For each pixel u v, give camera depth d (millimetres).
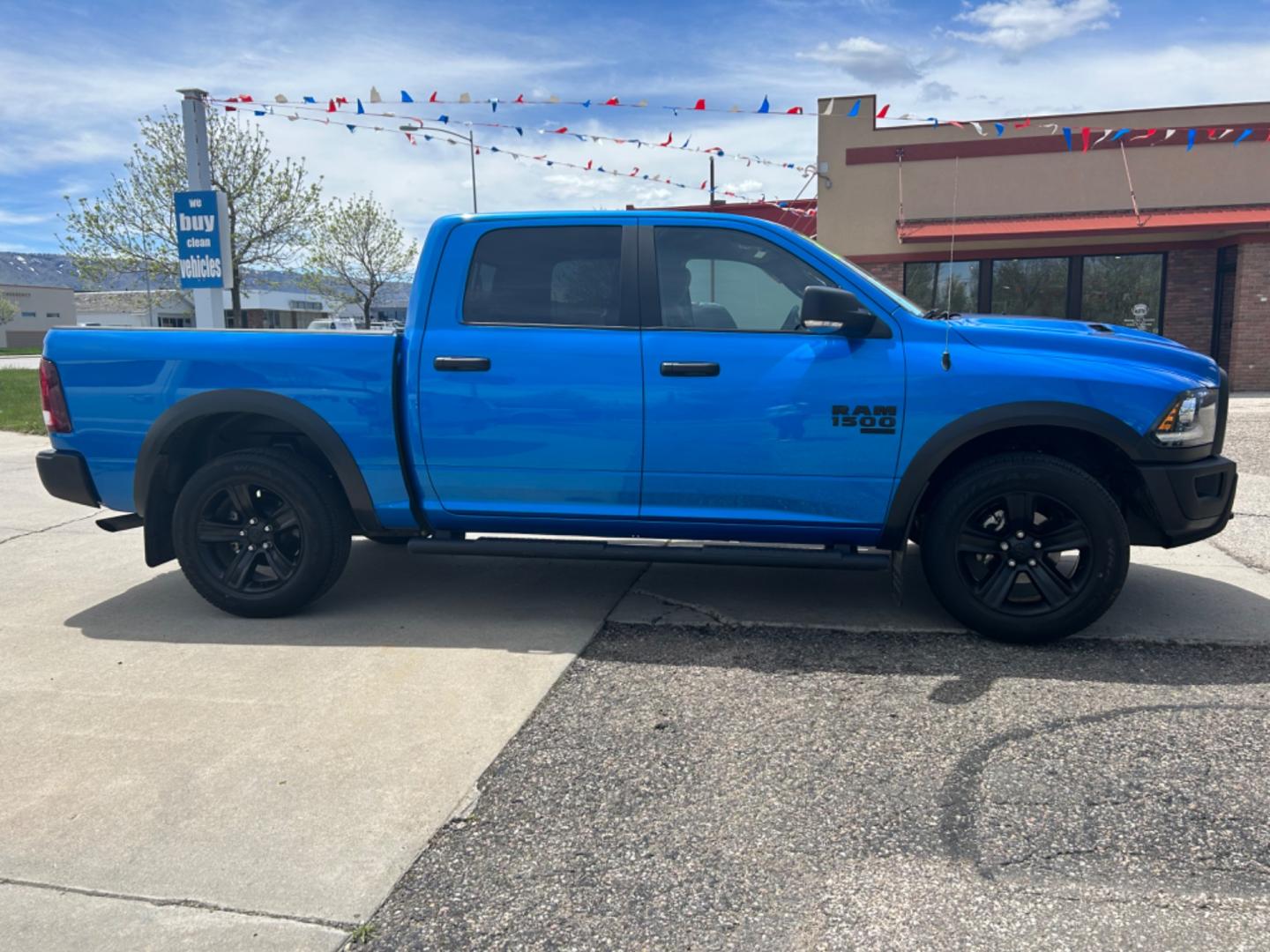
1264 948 2172
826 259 4207
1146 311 17969
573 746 3230
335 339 4406
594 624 4508
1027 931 2248
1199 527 4098
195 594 5109
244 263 24500
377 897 2410
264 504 4621
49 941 2244
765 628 4426
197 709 3555
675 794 2902
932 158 17938
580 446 4270
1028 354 4027
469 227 4438
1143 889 2400
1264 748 3141
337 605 4863
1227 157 17094
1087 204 17594
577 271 4355
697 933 2266
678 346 4184
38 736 3332
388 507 4496
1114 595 4008
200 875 2500
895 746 3199
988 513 4137
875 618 4562
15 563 5797
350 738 3295
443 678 3840
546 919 2326
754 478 4191
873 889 2420
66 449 4656
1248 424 12078
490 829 2725
